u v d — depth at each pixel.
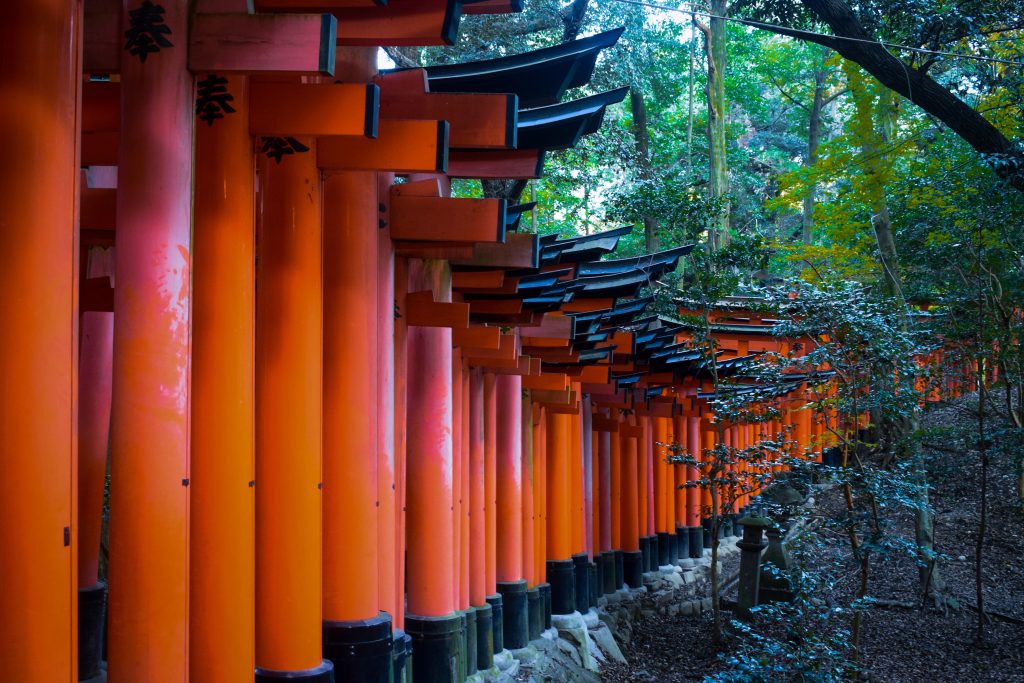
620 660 11.08
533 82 5.93
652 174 16.78
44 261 3.08
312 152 4.69
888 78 11.25
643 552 14.11
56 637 3.10
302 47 3.75
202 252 4.14
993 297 13.38
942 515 16.47
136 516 3.71
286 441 4.66
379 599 5.40
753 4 12.09
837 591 13.66
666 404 13.88
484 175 5.71
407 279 6.30
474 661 7.73
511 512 9.23
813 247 17.41
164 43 3.77
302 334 4.68
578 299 9.30
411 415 6.93
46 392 3.08
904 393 9.97
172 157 3.77
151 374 3.72
